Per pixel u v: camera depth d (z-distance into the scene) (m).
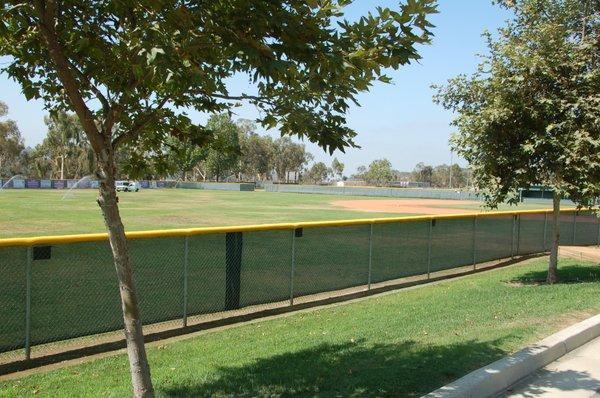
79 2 3.65
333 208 45.47
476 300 9.30
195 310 8.29
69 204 42.66
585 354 6.48
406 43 3.54
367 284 11.27
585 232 19.09
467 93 11.38
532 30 10.67
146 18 3.46
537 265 14.67
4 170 107.62
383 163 155.25
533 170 10.83
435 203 60.84
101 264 7.15
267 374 5.40
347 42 3.54
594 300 8.88
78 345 6.93
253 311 8.98
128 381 5.45
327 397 4.74
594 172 10.19
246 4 3.29
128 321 3.87
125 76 3.84
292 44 3.44
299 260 9.95
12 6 3.40
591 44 10.05
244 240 9.00
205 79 3.33
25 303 6.37
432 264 13.08
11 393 5.13
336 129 4.15
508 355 5.89
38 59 3.97
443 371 5.34
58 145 105.94
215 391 4.95
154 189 101.50
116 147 4.05
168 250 7.91
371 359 5.86
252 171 151.50
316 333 7.37
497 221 15.38
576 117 10.16
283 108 4.11
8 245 6.21
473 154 11.17
